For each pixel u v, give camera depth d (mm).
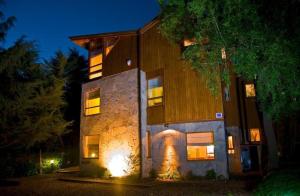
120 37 17562
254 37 8258
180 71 15141
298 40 7793
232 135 17859
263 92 9906
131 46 16922
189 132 14539
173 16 10969
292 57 7883
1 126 18344
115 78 16953
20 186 14203
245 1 8039
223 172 13641
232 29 8719
